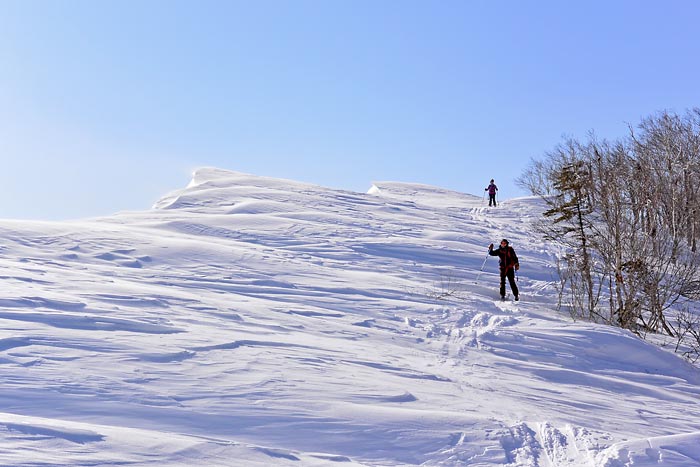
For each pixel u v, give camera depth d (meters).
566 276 18.94
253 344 8.06
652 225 18.14
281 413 5.48
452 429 5.64
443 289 17.59
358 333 10.94
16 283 10.27
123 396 5.36
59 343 6.64
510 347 12.10
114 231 19.45
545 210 39.16
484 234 29.58
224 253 17.95
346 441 5.12
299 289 14.85
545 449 5.52
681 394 10.74
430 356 10.14
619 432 6.85
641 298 16.98
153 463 4.04
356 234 25.44
